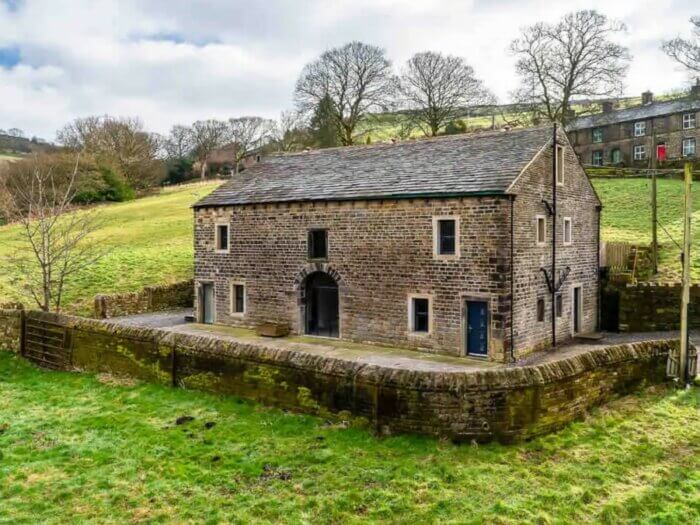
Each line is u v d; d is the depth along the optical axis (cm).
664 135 5672
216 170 9125
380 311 2188
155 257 3669
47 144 9612
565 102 5262
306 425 1234
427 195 2030
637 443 1114
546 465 1028
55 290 2953
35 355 1916
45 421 1329
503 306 1909
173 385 1548
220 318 2661
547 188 2164
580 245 2428
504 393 1114
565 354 2047
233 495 968
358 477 1000
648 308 2414
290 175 2650
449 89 5844
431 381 1130
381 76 5906
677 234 3259
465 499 920
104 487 1006
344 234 2264
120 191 6938
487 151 2217
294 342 2277
